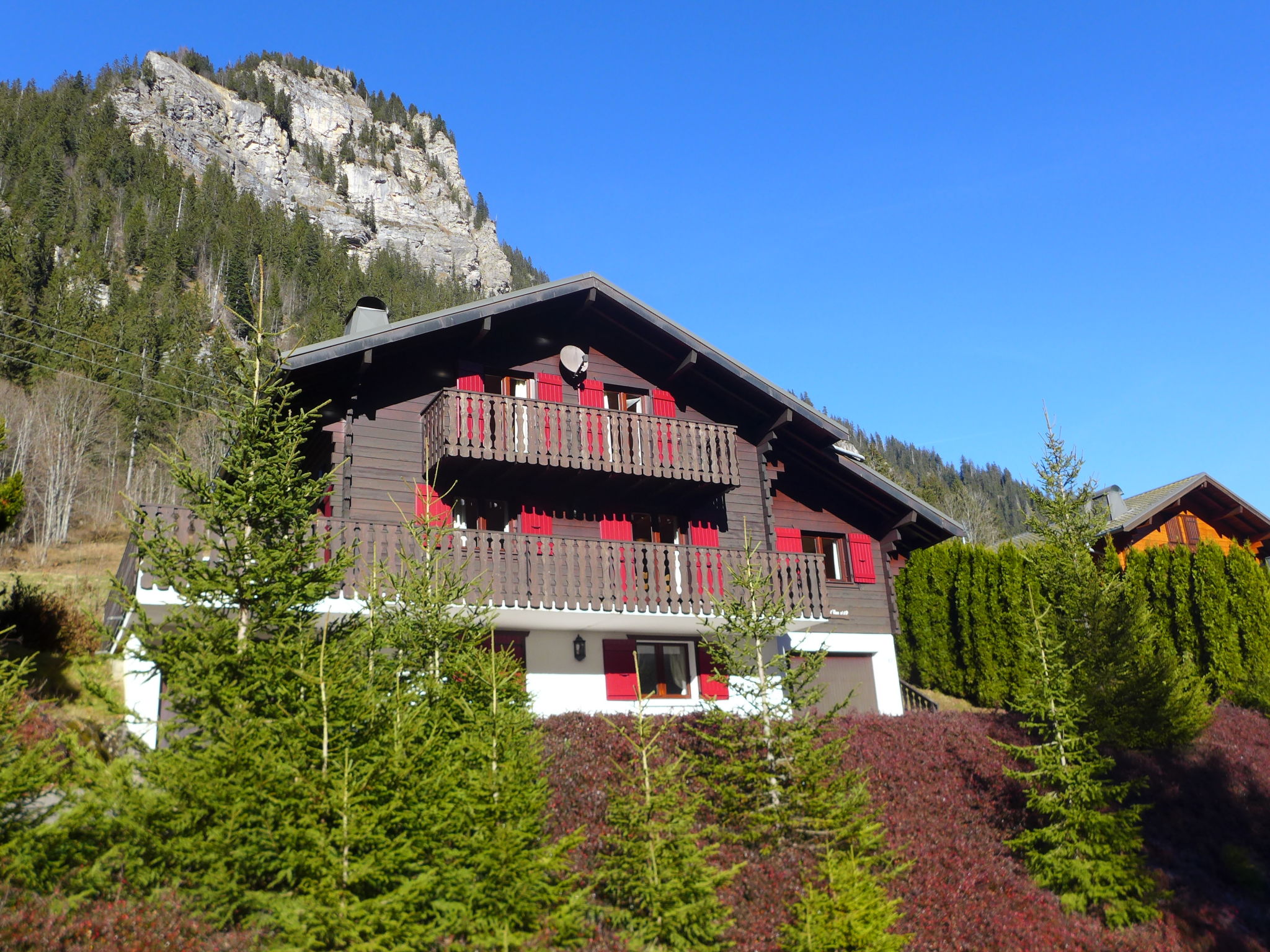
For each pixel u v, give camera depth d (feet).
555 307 66.80
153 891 28.12
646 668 62.49
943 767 52.65
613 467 61.31
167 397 204.64
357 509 56.65
